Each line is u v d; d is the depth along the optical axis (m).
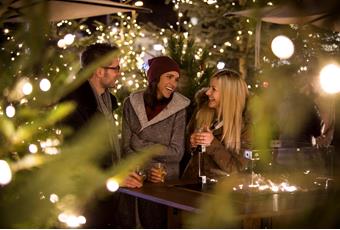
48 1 0.94
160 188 3.22
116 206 3.48
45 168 1.00
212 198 0.97
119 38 7.57
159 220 3.65
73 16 3.69
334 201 1.03
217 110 3.67
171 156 3.78
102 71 3.54
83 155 0.99
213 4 8.81
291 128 1.22
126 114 3.94
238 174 2.85
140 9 3.74
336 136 3.05
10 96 1.16
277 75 1.20
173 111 3.88
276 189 2.72
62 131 1.19
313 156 2.74
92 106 3.27
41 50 0.97
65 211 1.02
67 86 1.11
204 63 5.44
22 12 0.98
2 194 1.01
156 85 3.89
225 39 8.68
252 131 1.20
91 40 6.27
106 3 3.45
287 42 1.12
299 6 1.04
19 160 1.05
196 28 9.06
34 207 1.00
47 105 1.12
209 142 3.36
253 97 1.26
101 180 1.01
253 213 2.36
